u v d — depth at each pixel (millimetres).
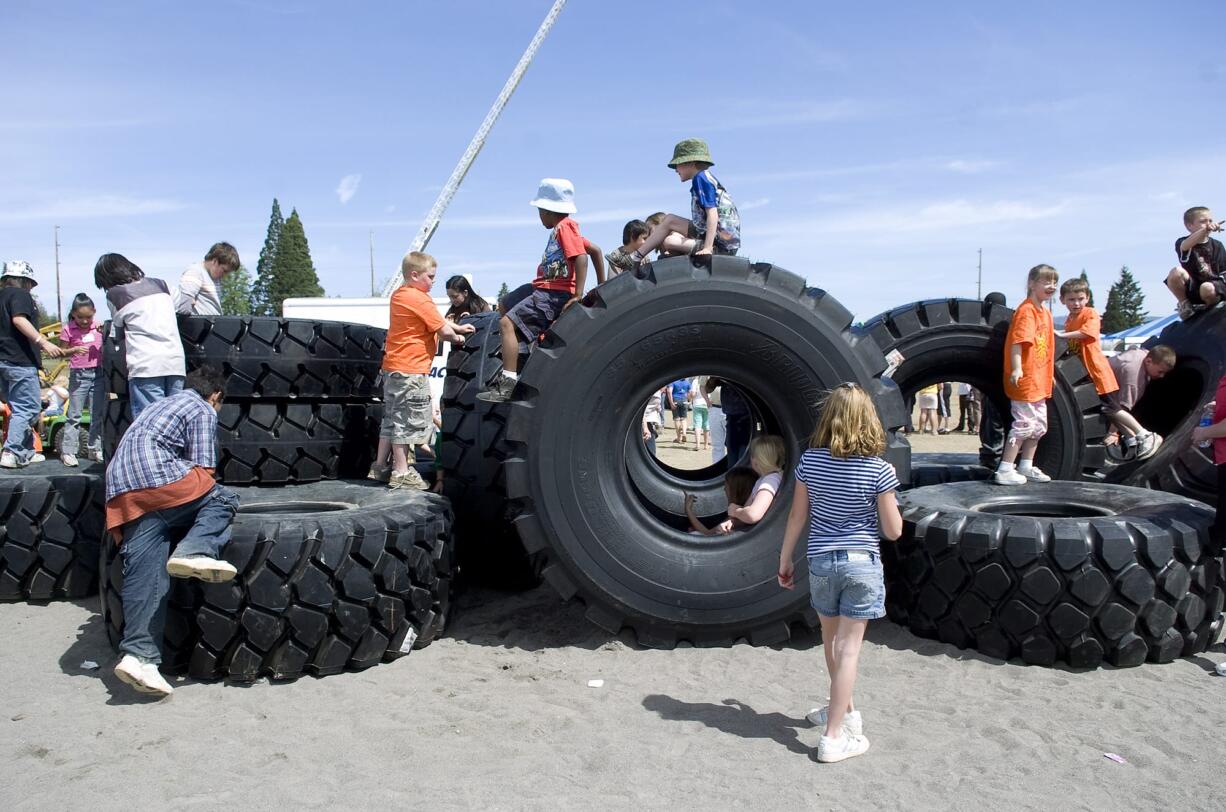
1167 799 3334
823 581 3680
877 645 5156
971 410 21875
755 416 6500
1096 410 7266
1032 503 5852
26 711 4211
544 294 5832
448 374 6551
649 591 4996
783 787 3422
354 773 3537
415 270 5934
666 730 3957
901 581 5359
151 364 5859
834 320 5031
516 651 5133
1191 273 7832
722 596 5000
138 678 4215
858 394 3721
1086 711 4188
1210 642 5070
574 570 4996
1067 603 4750
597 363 4957
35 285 7332
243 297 83500
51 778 3502
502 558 6359
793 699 4348
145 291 5957
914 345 7039
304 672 4652
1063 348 7277
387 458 6238
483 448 6172
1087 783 3463
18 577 6055
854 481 3668
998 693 4438
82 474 6414
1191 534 4840
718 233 6121
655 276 5016
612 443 5098
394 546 4855
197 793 3377
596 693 4426
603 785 3439
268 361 6148
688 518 6477
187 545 4320
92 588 6266
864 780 3480
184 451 4527
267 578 4488
